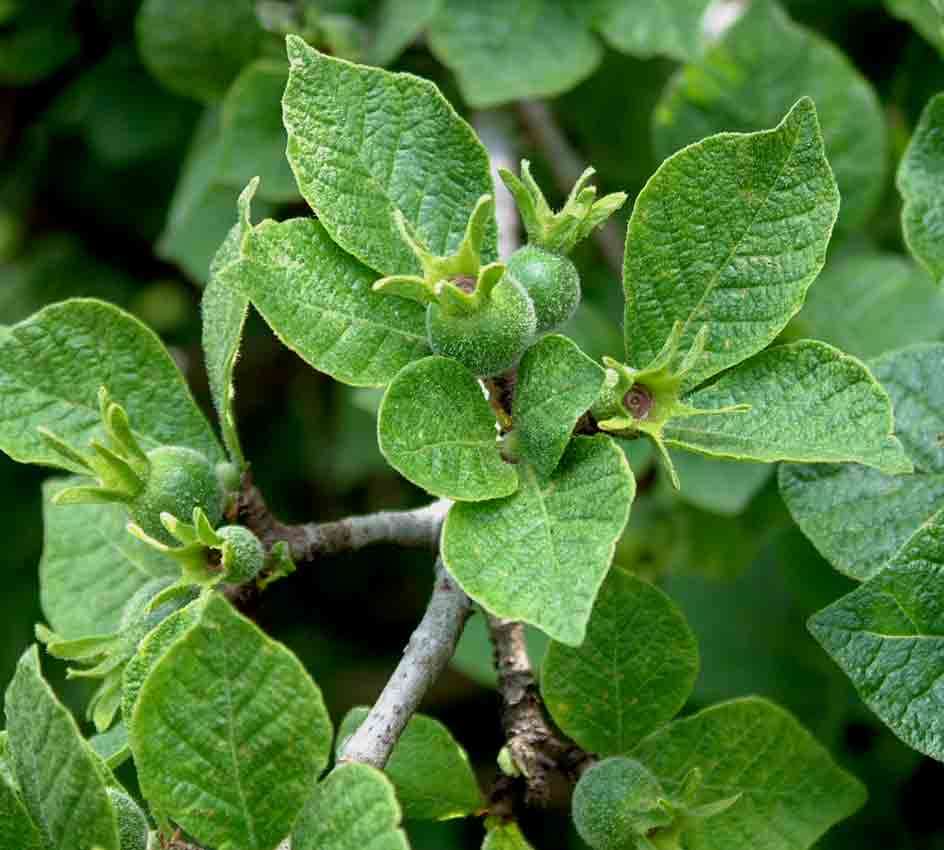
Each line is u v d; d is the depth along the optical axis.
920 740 0.41
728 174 0.42
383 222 0.42
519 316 0.40
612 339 0.57
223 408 0.44
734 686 0.54
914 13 0.56
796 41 0.55
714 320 0.42
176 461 0.43
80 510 0.48
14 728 0.39
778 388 0.42
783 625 0.55
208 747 0.39
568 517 0.39
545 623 0.38
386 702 0.42
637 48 0.56
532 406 0.40
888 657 0.41
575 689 0.45
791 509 0.44
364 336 0.41
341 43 0.58
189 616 0.41
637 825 0.42
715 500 0.54
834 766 0.45
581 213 0.41
